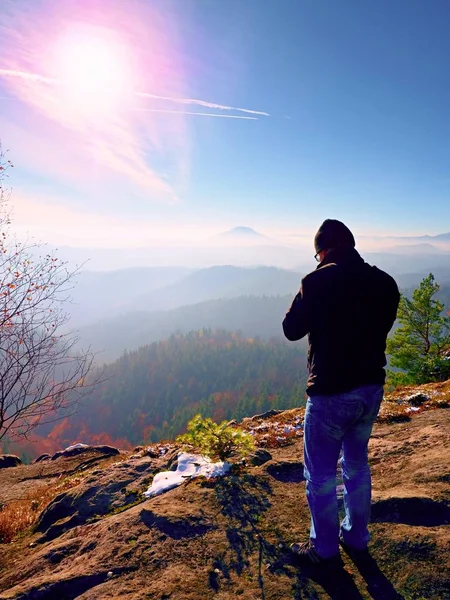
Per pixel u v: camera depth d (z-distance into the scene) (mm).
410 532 3561
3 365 5945
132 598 3125
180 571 3416
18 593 3494
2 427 6035
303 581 3184
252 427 9414
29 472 11234
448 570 3080
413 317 19031
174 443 8969
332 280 3004
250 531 3910
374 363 3043
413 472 4828
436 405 8188
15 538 5746
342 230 3248
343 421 3035
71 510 5812
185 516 4188
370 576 3164
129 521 4336
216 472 5297
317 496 3225
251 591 3121
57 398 6109
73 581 3490
